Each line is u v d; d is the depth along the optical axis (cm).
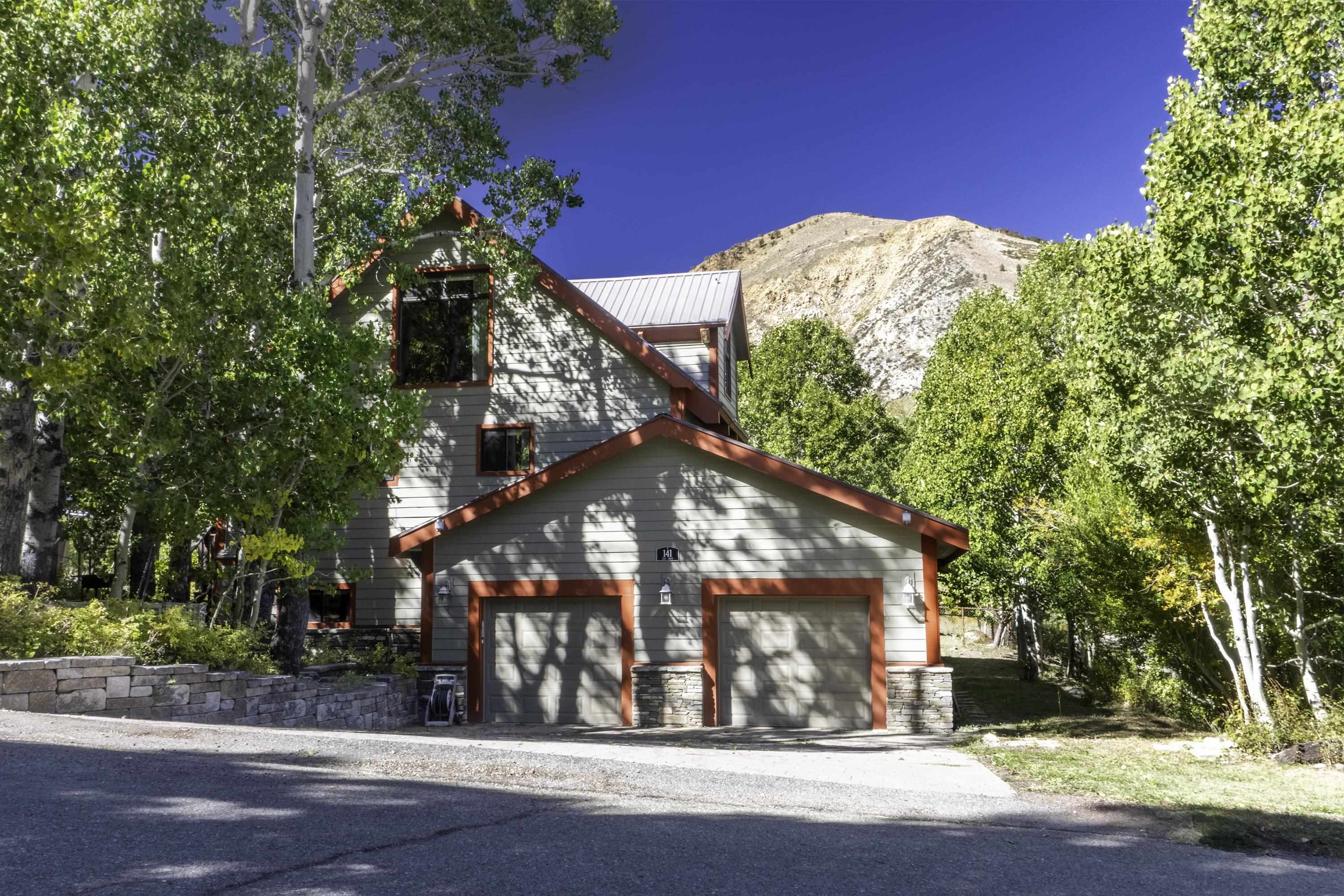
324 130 1969
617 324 1859
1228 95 1288
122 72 1264
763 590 1572
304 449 1329
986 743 1292
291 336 1355
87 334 1101
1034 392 2356
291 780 620
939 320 14138
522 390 1898
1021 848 599
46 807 486
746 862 503
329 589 1797
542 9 1894
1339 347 1014
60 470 1426
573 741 1291
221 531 1828
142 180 1181
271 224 1675
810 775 873
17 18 1164
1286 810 791
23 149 1088
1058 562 2091
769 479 1591
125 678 959
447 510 1878
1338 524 1228
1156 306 1253
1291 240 1102
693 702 1563
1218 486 1194
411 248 1939
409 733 1330
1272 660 1438
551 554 1642
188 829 474
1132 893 507
